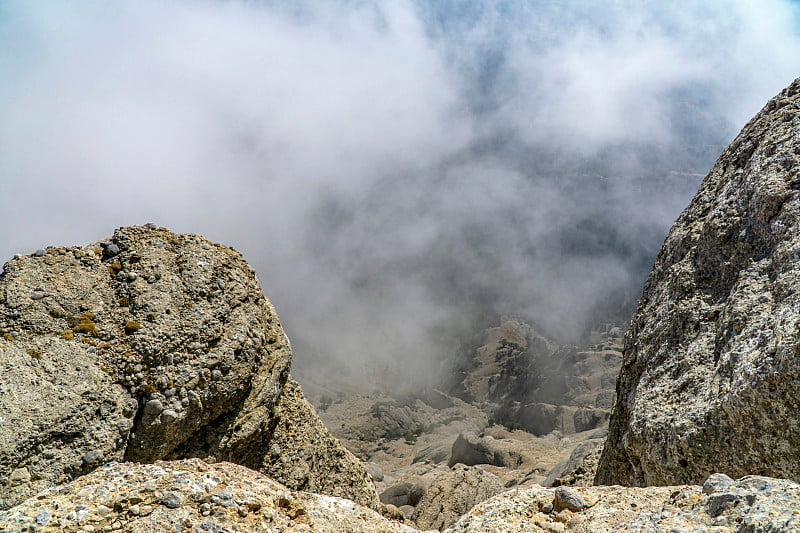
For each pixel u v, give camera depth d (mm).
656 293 9805
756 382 6375
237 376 9758
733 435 6609
